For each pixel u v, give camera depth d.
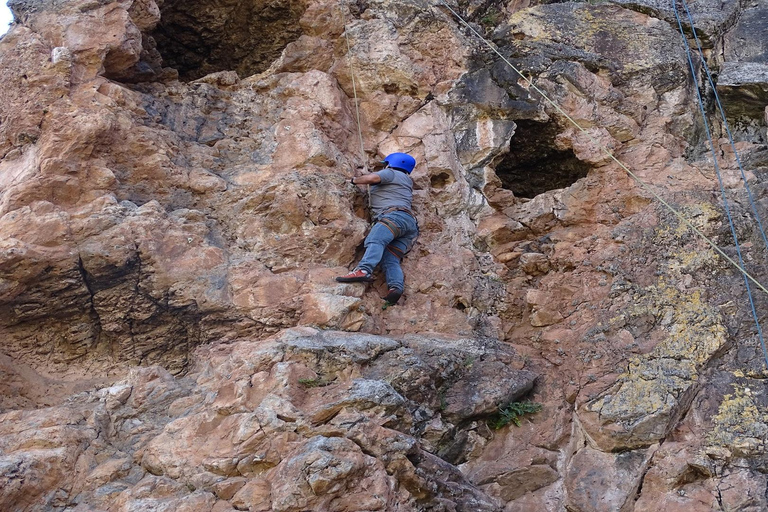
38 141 6.00
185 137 6.72
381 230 6.33
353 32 7.52
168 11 7.58
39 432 4.90
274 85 7.23
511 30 7.79
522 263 6.92
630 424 5.45
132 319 5.82
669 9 8.05
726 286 6.18
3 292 5.35
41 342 5.72
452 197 7.17
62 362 5.76
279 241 6.29
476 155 7.36
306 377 5.27
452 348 6.15
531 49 7.62
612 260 6.55
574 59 7.56
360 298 6.21
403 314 6.45
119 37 6.40
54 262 5.45
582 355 6.11
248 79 7.32
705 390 5.63
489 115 7.44
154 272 5.76
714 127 7.72
